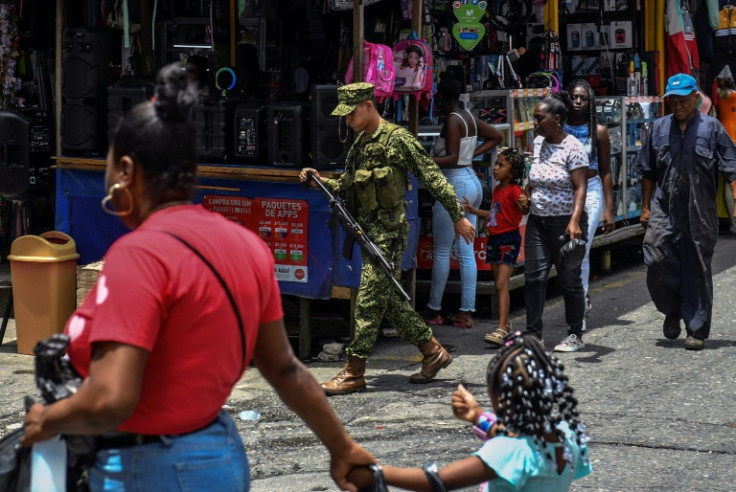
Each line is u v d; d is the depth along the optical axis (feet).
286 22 33.01
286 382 8.77
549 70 33.94
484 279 29.25
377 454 17.61
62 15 26.58
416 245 26.14
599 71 39.32
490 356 24.57
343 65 30.81
